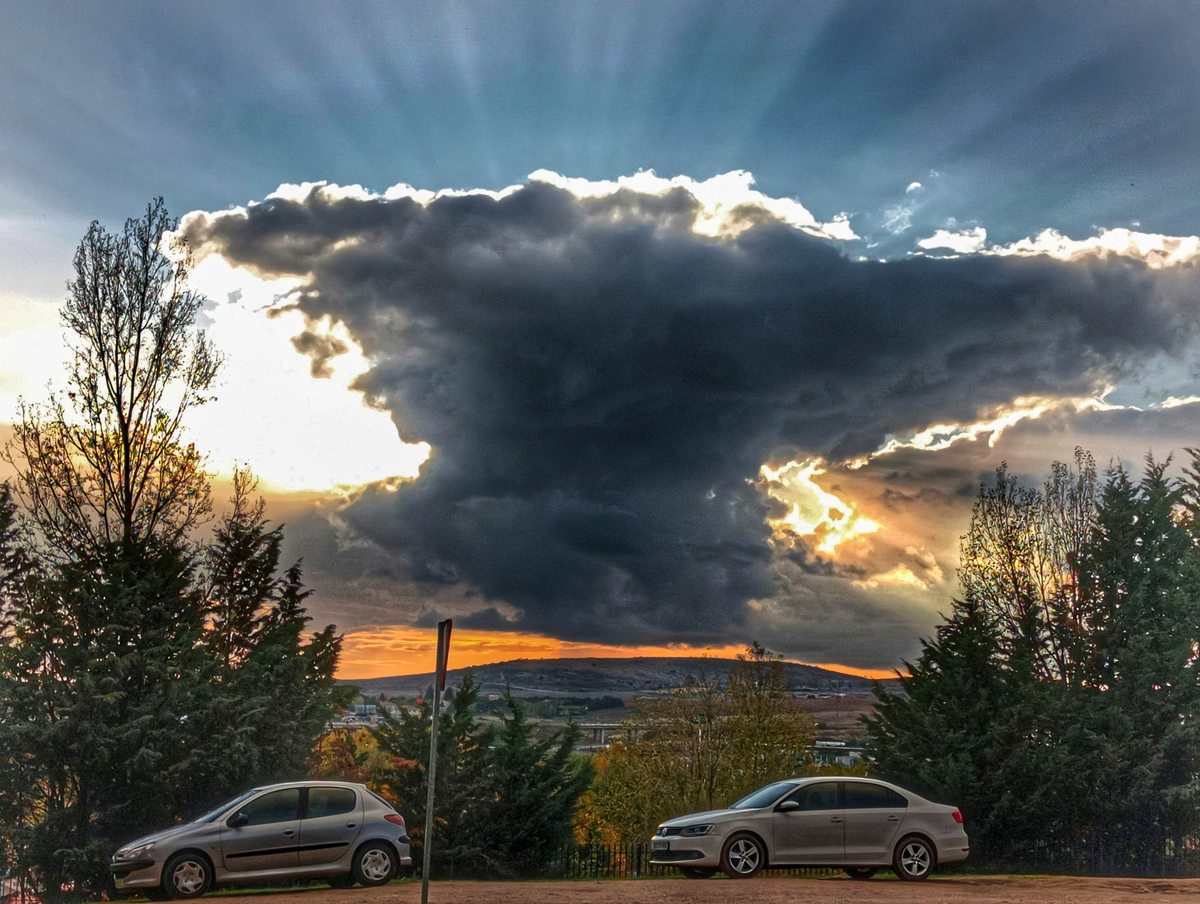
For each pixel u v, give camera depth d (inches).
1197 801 1155.3
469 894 713.6
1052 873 1128.2
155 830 1043.3
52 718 1023.0
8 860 987.3
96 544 1200.2
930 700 1205.7
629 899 679.1
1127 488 1342.3
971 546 1624.0
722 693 2092.8
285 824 763.4
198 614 1164.5
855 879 812.0
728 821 789.2
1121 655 1231.5
